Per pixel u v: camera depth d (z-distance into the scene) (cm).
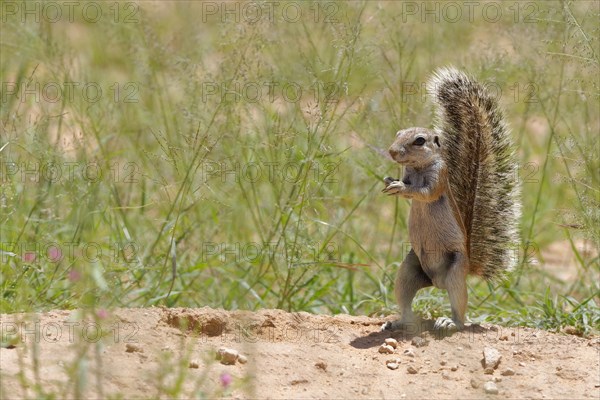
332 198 1418
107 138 1605
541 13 1502
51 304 1184
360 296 1438
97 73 1867
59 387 850
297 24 1669
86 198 1398
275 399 891
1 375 868
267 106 1594
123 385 884
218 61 1494
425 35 1778
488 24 1714
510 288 1423
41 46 1620
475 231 1130
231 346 1013
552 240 1780
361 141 1489
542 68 1509
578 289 1488
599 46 1334
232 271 1405
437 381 953
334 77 1375
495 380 954
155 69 1603
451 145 1137
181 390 884
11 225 1362
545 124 2153
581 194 1341
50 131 1597
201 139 1349
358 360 1001
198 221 1462
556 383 948
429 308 1270
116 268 1263
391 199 1680
